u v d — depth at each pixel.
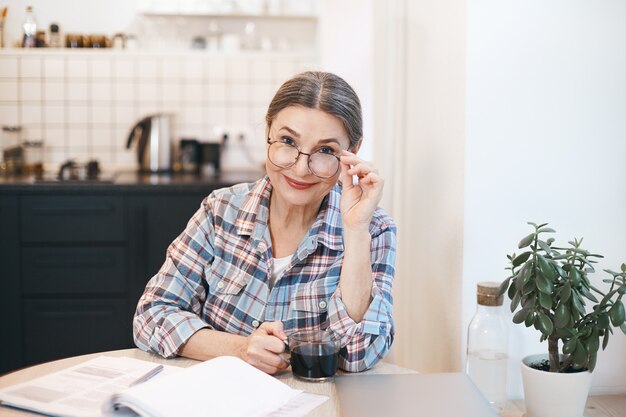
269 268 1.64
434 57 2.16
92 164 3.77
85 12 3.95
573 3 1.94
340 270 1.62
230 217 1.69
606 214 1.99
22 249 3.30
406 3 2.43
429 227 2.21
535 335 2.01
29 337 3.33
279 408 1.24
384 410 1.24
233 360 1.34
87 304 3.36
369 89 2.72
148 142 3.95
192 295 1.68
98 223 3.33
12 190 3.26
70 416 1.15
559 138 1.97
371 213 1.52
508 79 1.94
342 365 1.50
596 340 1.70
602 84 1.96
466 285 1.98
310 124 1.49
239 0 4.22
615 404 1.97
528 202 1.98
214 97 4.17
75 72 3.86
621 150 1.98
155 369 1.37
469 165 1.95
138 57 4.05
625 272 1.77
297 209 1.63
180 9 4.13
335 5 2.69
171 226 3.38
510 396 2.03
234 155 4.22
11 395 1.23
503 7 1.92
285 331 1.62
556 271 1.69
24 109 3.70
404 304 2.49
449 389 1.35
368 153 2.72
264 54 4.18
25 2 3.51
